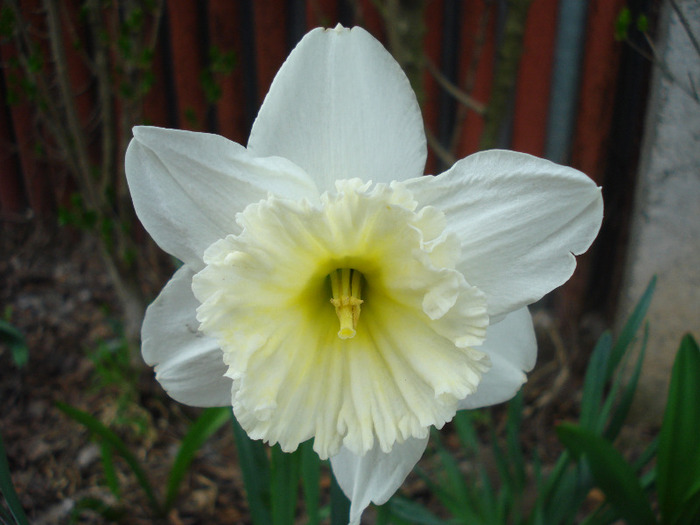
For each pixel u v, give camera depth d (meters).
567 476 0.23
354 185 0.14
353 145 0.15
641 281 0.31
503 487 0.25
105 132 0.33
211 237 0.15
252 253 0.14
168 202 0.14
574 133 0.35
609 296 0.37
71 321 0.40
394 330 0.16
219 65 0.33
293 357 0.16
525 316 0.16
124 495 0.30
